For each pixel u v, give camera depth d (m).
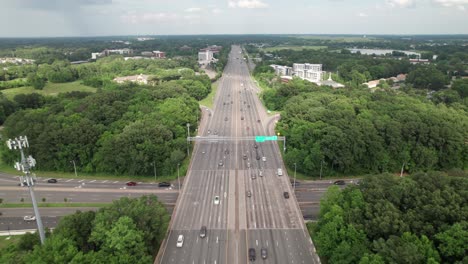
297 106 191.00
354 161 148.25
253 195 128.50
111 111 177.25
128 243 82.06
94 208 123.69
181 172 148.75
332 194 102.62
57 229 87.88
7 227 113.06
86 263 73.56
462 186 91.25
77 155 153.12
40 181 147.00
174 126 172.25
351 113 173.38
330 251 88.56
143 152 144.12
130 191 136.62
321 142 149.25
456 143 152.00
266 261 92.94
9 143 83.50
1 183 146.75
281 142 180.88
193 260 93.19
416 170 154.12
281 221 111.81
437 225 82.62
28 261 73.00
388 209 87.19
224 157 165.12
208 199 125.56
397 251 74.94
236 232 105.81
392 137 152.75
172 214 115.75
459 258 75.06
